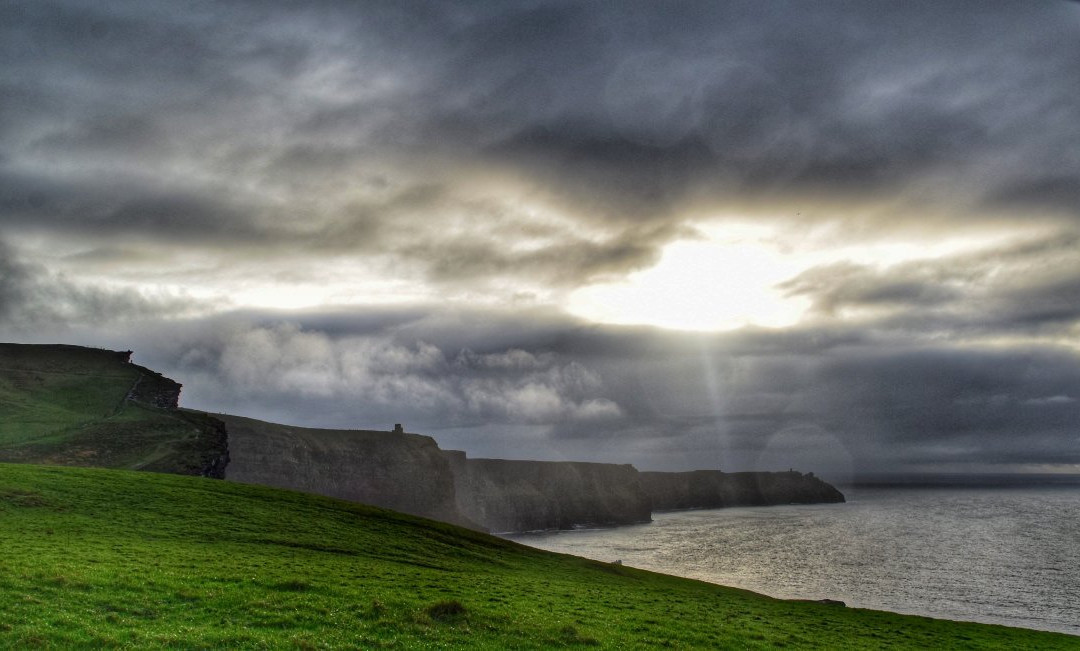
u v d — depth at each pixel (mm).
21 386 164250
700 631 43688
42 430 131500
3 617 29344
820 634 50562
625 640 37938
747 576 161750
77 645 27500
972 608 125812
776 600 72688
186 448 129875
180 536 54219
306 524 66375
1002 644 56656
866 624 59781
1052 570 174625
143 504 62281
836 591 141875
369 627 34000
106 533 51438
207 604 34781
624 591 59000
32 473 67000
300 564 48438
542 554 81375
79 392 166375
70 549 43938
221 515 63375
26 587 33656
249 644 29703
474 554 68500
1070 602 132500
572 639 36406
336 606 36625
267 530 61031
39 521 52188
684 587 73312
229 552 50281
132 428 140750
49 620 29703
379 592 40906
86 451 121000
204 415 161875
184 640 29328
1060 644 59719
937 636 57125
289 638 31031
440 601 38406
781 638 45438
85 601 32906
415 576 49469
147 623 31188
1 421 134500
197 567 42469
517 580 55125
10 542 44844
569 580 62031
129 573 38406
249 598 36375
